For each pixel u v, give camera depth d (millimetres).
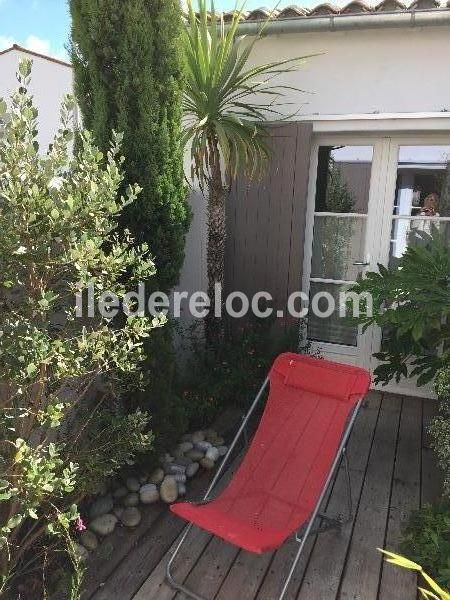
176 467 2850
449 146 3770
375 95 3656
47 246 1681
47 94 5133
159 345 2648
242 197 4039
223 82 3107
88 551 2217
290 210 3926
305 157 3809
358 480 2863
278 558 2230
